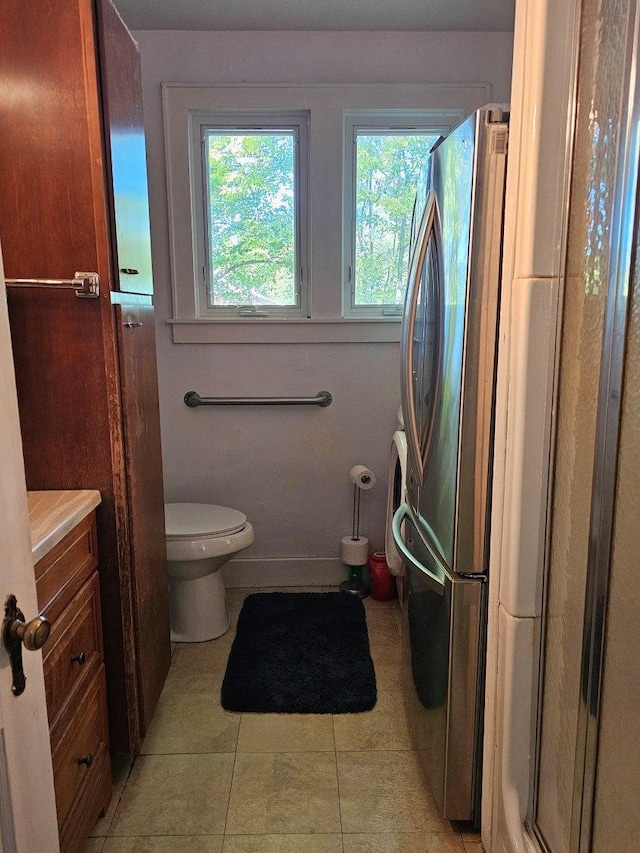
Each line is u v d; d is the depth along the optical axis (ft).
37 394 4.91
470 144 4.12
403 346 5.40
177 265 8.63
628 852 2.90
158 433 6.24
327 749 5.94
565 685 3.71
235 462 9.18
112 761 5.78
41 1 4.50
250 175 8.71
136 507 5.30
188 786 5.48
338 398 9.05
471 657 4.68
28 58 4.56
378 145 8.66
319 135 8.38
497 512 4.28
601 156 3.16
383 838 4.92
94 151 4.66
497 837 4.40
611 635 3.06
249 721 6.34
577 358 3.51
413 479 5.83
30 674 2.51
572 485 3.59
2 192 4.72
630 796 2.88
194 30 8.11
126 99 5.28
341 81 8.27
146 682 5.63
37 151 4.67
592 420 3.31
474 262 4.17
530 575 4.02
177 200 8.48
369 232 8.85
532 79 3.56
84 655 4.54
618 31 2.93
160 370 8.88
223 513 8.26
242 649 7.60
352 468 9.12
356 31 8.18
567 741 3.68
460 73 8.33
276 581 9.49
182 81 8.21
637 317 2.78
